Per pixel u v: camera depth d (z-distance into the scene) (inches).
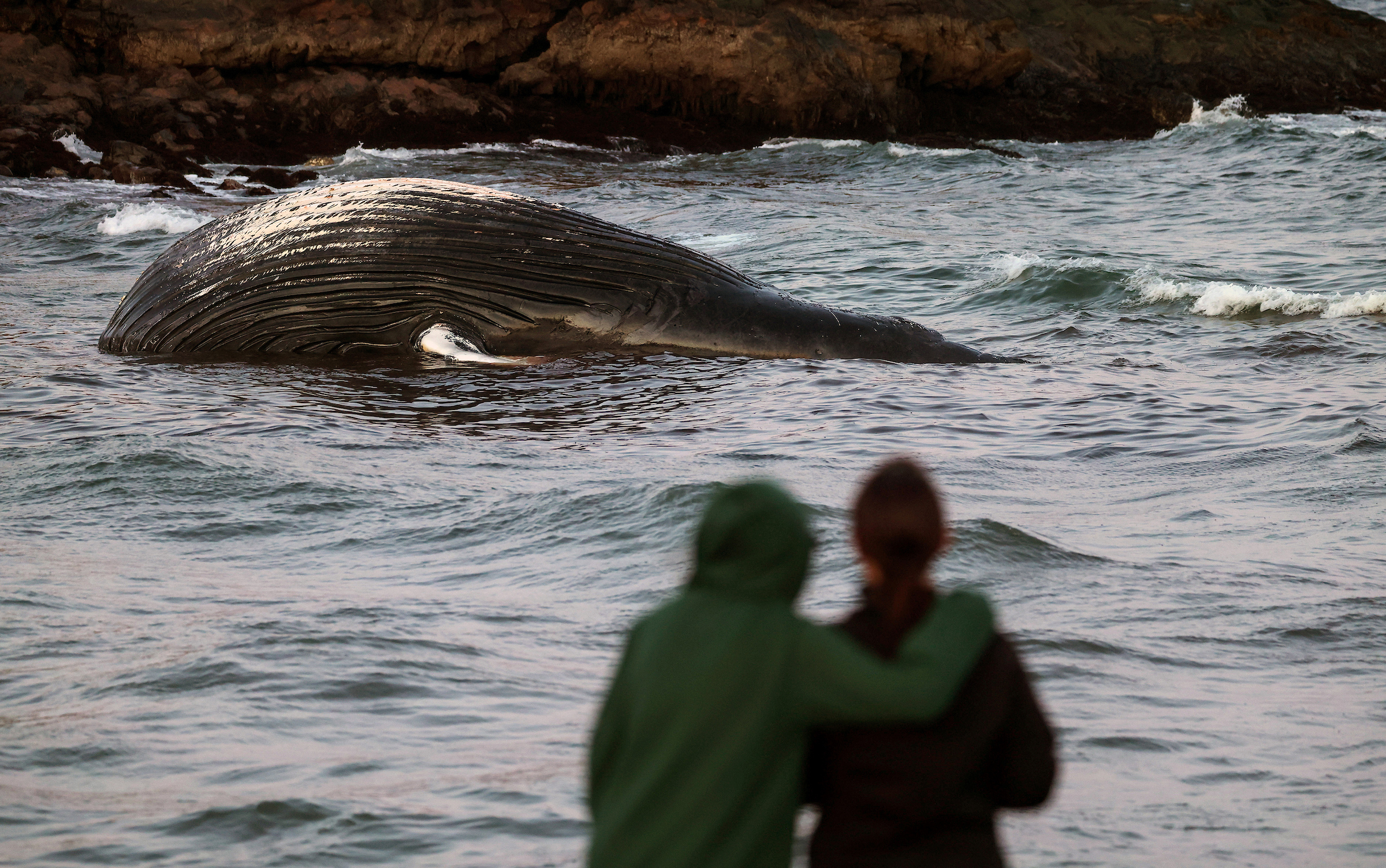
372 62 6653.5
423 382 2092.8
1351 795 684.7
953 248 3329.2
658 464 1528.1
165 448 1524.4
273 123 6274.6
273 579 1097.4
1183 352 2252.7
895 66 7135.8
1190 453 1595.7
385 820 622.5
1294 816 657.0
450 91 6643.7
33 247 3740.2
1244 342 2295.8
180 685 816.9
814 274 3088.1
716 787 367.2
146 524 1270.9
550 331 2303.2
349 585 1077.1
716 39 6860.2
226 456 1514.5
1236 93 7815.0
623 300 2316.7
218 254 2349.9
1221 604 1025.5
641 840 368.5
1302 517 1300.4
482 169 5905.5
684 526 1195.3
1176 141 6594.5
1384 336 2290.8
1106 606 1016.9
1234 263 3105.3
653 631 385.7
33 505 1334.9
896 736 387.9
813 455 1579.7
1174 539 1224.8
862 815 390.9
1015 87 7677.2
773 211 4082.2
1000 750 395.5
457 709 787.4
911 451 1606.8
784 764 376.8
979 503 1354.6
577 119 6781.5
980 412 1836.9
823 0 7327.8
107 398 1936.5
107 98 5999.0
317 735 745.0
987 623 394.9
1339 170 4785.9
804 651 376.8
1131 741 755.4
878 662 376.5
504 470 1512.1
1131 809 665.0
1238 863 599.5
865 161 6087.6
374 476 1467.8
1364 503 1336.1
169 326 2337.6
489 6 6811.0
